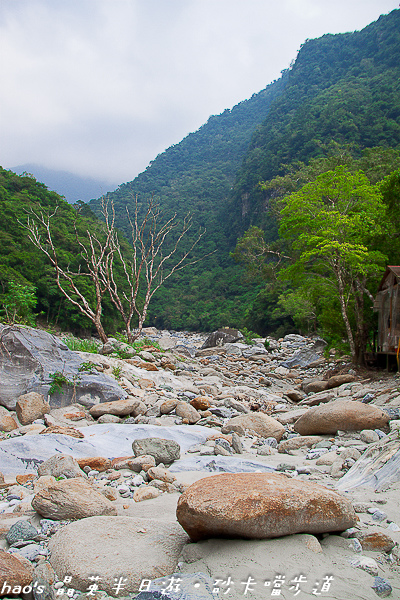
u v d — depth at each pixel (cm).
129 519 376
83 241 6012
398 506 412
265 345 2953
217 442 722
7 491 511
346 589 279
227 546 321
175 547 337
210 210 14500
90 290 5300
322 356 2305
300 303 3762
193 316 9456
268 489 339
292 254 3528
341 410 767
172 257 12219
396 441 557
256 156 11794
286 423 967
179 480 535
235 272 10769
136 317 6525
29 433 733
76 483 428
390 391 1040
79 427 819
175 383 1363
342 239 1552
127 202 13000
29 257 5438
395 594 283
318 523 331
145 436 750
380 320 1534
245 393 1375
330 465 610
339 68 14138
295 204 1636
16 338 941
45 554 336
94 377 970
